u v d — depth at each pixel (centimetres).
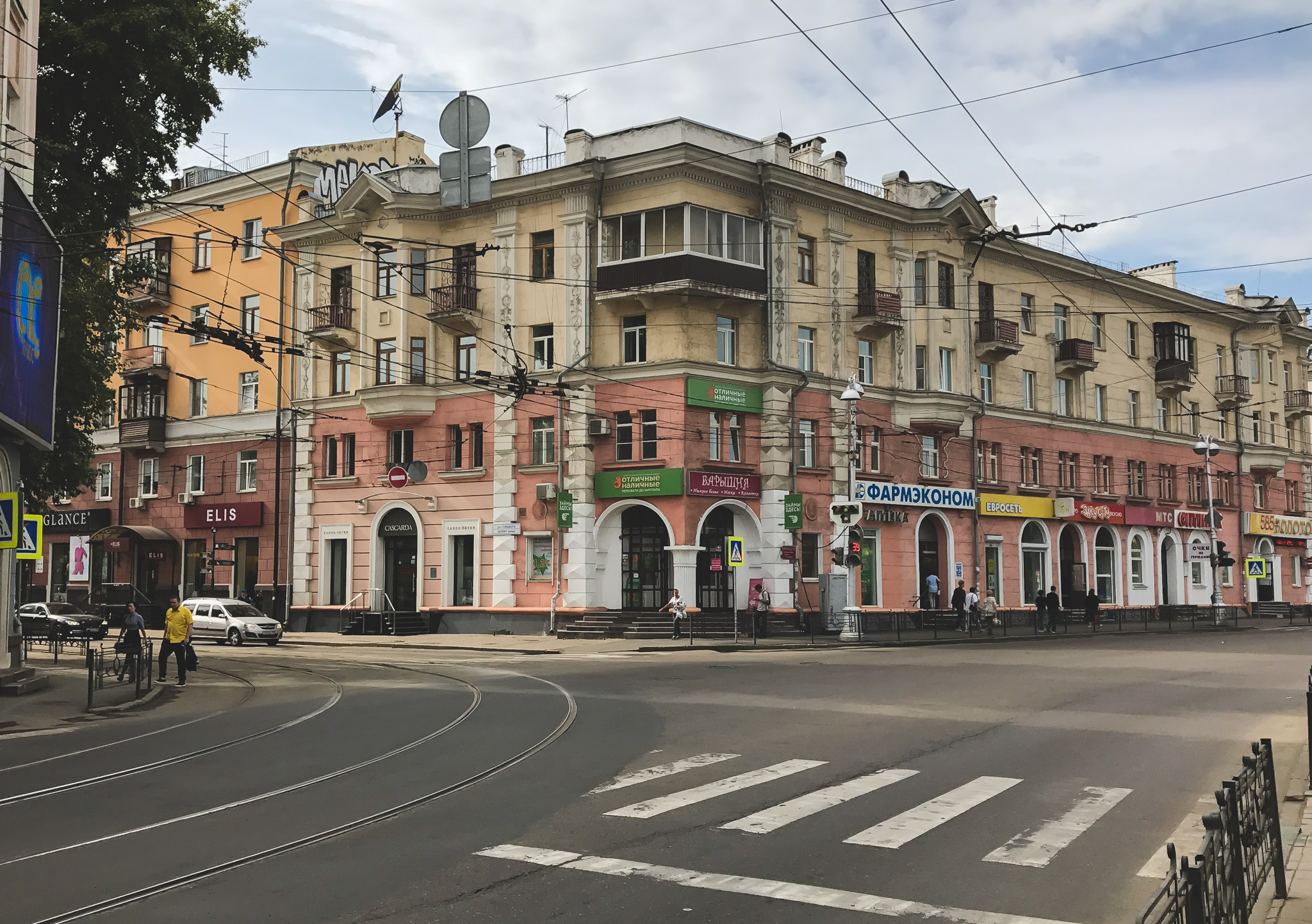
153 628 4581
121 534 4594
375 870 783
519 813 965
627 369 3547
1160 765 1193
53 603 4119
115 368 2939
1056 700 1775
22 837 901
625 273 3512
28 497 2725
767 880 753
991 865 792
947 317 4206
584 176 3597
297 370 4331
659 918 674
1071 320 4844
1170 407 5394
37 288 2080
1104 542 4969
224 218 4597
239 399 4534
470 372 3888
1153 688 1948
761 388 3659
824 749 1297
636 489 3506
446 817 950
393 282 3969
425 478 3959
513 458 3766
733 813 956
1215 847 493
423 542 3966
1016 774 1138
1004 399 4478
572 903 704
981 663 2528
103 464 5056
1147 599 5119
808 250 3834
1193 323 5544
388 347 4016
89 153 2597
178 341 4766
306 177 4406
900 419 4056
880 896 717
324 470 4247
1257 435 5912
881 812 959
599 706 1753
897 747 1309
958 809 969
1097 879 759
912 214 4094
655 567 3606
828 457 3800
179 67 2545
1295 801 1034
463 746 1346
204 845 863
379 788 1087
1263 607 5662
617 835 880
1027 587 4566
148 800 1054
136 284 2992
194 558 4666
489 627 3769
